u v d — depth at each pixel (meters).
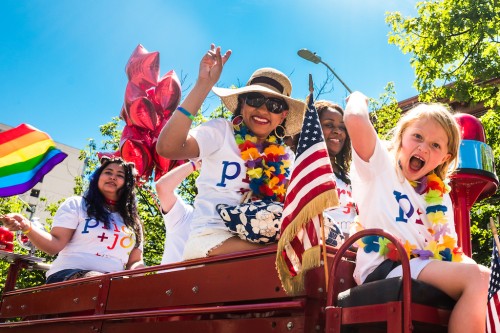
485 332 2.20
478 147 3.64
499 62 11.86
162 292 2.96
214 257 2.72
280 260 2.36
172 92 6.03
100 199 4.52
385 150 2.78
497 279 2.15
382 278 2.49
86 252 4.29
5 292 4.29
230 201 3.17
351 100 2.82
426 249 2.64
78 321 3.42
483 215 11.77
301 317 2.30
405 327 1.99
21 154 4.96
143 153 5.73
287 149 3.59
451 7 12.07
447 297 2.33
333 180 2.47
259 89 3.40
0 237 4.30
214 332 2.63
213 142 3.25
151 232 15.11
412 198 2.79
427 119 2.89
